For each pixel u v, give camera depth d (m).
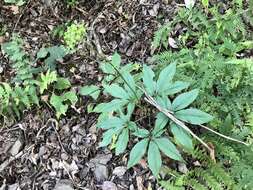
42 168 0.88
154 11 1.00
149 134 0.72
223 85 0.82
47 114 0.94
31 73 0.96
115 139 0.85
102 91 0.93
